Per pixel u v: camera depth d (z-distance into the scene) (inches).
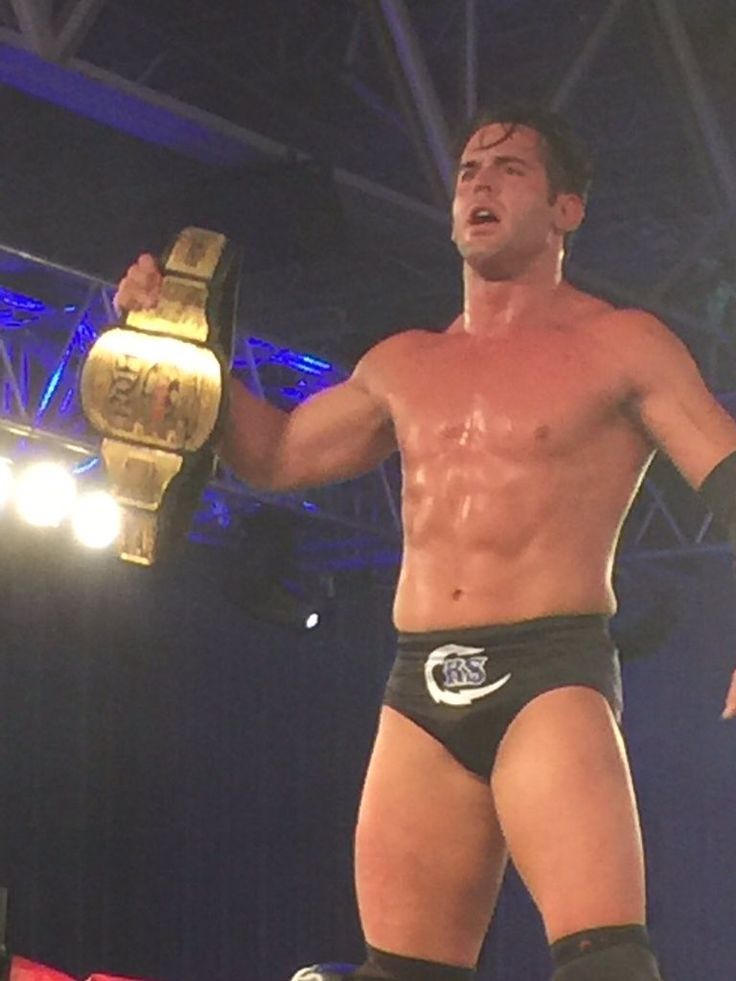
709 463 91.0
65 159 306.5
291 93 314.5
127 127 299.0
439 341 101.5
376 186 323.9
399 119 308.2
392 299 381.1
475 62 283.1
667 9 277.7
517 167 98.8
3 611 459.2
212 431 99.0
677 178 347.9
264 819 524.1
